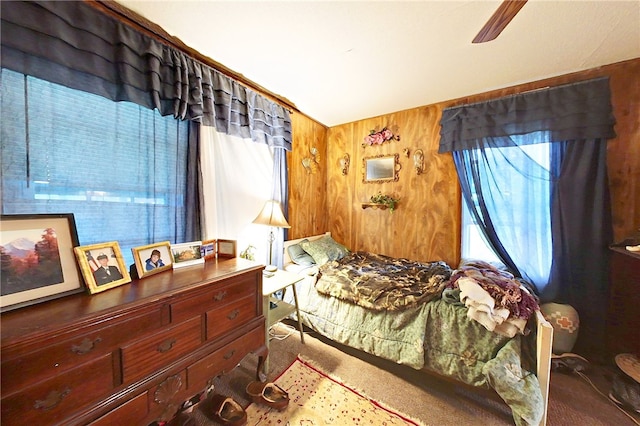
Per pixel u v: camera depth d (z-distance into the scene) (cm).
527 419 115
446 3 133
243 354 141
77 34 117
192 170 173
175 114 152
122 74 130
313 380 169
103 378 88
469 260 237
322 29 154
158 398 102
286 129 259
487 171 241
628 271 172
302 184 307
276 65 195
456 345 151
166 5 132
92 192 132
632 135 192
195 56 179
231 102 196
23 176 110
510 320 141
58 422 78
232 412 137
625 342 174
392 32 157
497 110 234
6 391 69
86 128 129
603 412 147
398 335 171
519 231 228
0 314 82
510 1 114
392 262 265
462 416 143
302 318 219
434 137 277
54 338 77
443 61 191
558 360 183
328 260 260
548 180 216
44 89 116
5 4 99
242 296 141
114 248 114
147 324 99
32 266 92
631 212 192
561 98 207
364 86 232
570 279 204
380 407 148
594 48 175
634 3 133
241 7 135
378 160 314
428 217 283
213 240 167
